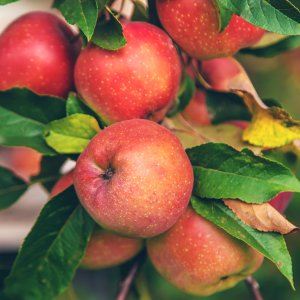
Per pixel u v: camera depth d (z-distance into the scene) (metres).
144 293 0.60
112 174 0.46
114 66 0.49
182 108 0.54
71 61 0.54
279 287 1.12
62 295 0.59
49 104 0.52
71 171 0.53
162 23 0.51
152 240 0.52
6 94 0.52
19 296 0.50
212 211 0.48
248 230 0.47
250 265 0.52
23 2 1.19
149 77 0.49
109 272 1.39
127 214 0.45
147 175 0.45
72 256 0.50
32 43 0.53
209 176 0.48
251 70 1.12
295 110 1.13
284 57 1.12
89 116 0.49
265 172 0.46
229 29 0.50
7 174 0.60
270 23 0.46
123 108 0.50
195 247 0.50
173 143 0.47
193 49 0.51
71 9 0.47
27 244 0.49
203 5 0.49
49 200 0.49
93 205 0.46
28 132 0.52
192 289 0.53
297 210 1.08
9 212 1.27
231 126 0.54
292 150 0.51
